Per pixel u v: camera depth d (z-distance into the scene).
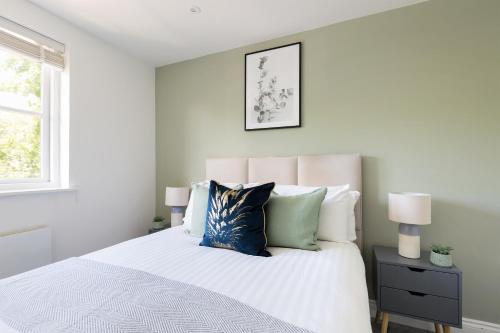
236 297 0.90
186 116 2.79
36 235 1.80
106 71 2.39
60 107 2.10
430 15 1.83
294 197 1.59
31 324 0.73
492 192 1.67
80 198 2.16
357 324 0.77
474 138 1.71
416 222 1.57
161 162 2.92
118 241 2.50
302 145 2.22
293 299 0.88
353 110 2.05
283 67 2.29
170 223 2.81
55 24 1.98
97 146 2.31
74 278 1.03
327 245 1.55
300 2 1.84
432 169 1.82
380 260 1.62
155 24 2.12
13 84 1.85
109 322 0.74
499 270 1.65
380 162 1.96
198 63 2.72
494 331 1.63
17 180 1.86
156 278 1.04
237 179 2.40
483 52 1.70
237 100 2.52
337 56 2.10
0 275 1.61
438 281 1.49
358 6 1.90
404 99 1.89
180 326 0.72
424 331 1.76
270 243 1.53
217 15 2.00
